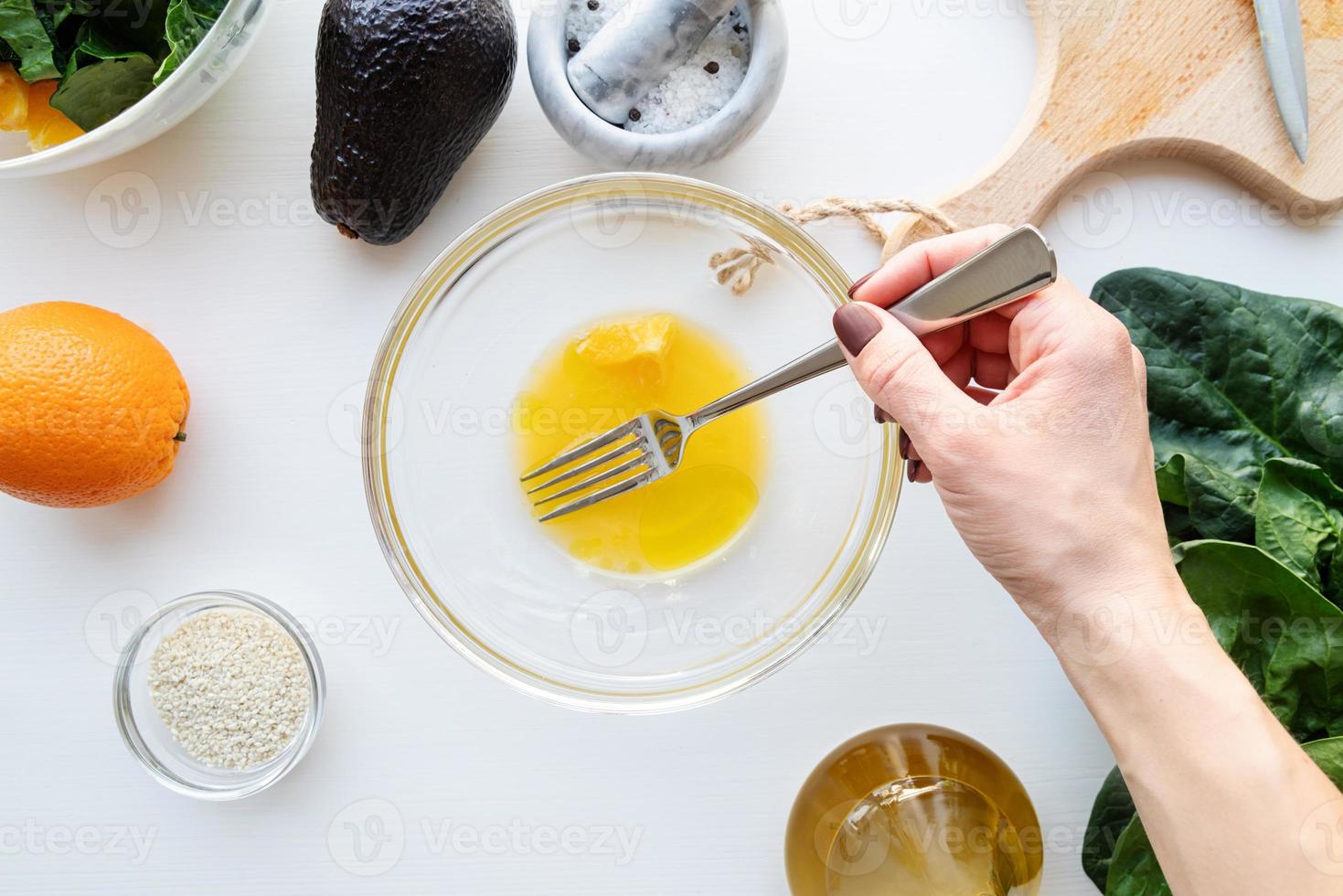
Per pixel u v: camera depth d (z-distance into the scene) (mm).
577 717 708
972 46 706
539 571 701
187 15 651
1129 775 593
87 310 668
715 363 689
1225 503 667
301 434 707
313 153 667
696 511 693
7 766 711
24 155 692
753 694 707
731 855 706
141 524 708
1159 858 591
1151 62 686
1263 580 646
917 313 597
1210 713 582
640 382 687
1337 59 685
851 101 707
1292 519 657
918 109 707
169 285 706
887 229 703
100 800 712
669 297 690
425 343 692
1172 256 710
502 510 698
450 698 707
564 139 674
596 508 692
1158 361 689
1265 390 682
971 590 706
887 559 707
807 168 708
